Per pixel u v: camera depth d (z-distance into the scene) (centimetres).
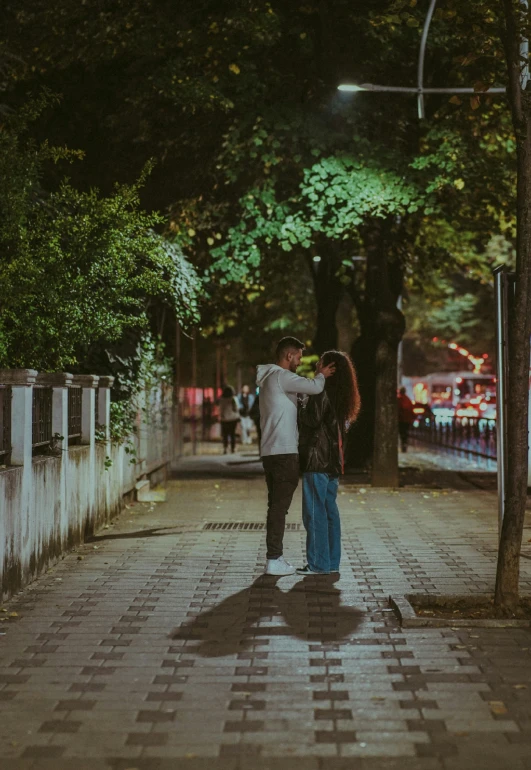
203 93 1688
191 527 1262
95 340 1235
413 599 805
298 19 1783
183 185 1898
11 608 791
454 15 795
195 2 1756
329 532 938
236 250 1839
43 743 491
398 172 1709
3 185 1152
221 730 507
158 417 1838
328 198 1719
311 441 930
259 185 1798
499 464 888
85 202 1211
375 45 1747
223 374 4241
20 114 1203
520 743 488
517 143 770
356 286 2380
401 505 1489
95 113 1877
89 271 1189
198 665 626
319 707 543
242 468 2414
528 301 764
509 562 762
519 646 668
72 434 1119
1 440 845
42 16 1730
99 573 941
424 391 5706
